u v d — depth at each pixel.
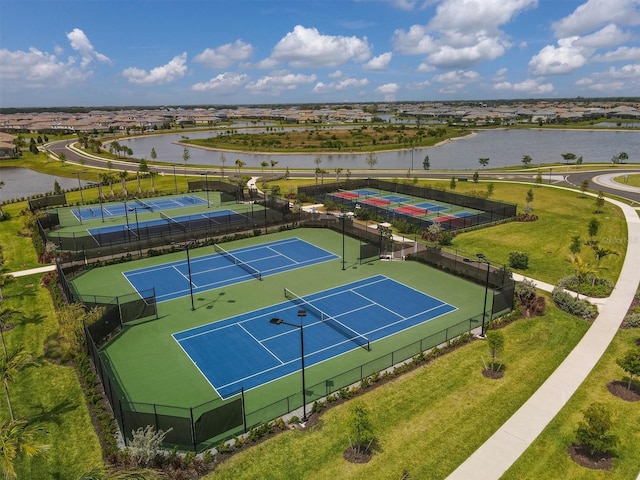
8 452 14.91
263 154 138.00
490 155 128.25
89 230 52.69
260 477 17.41
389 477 17.27
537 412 20.83
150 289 36.44
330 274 39.53
